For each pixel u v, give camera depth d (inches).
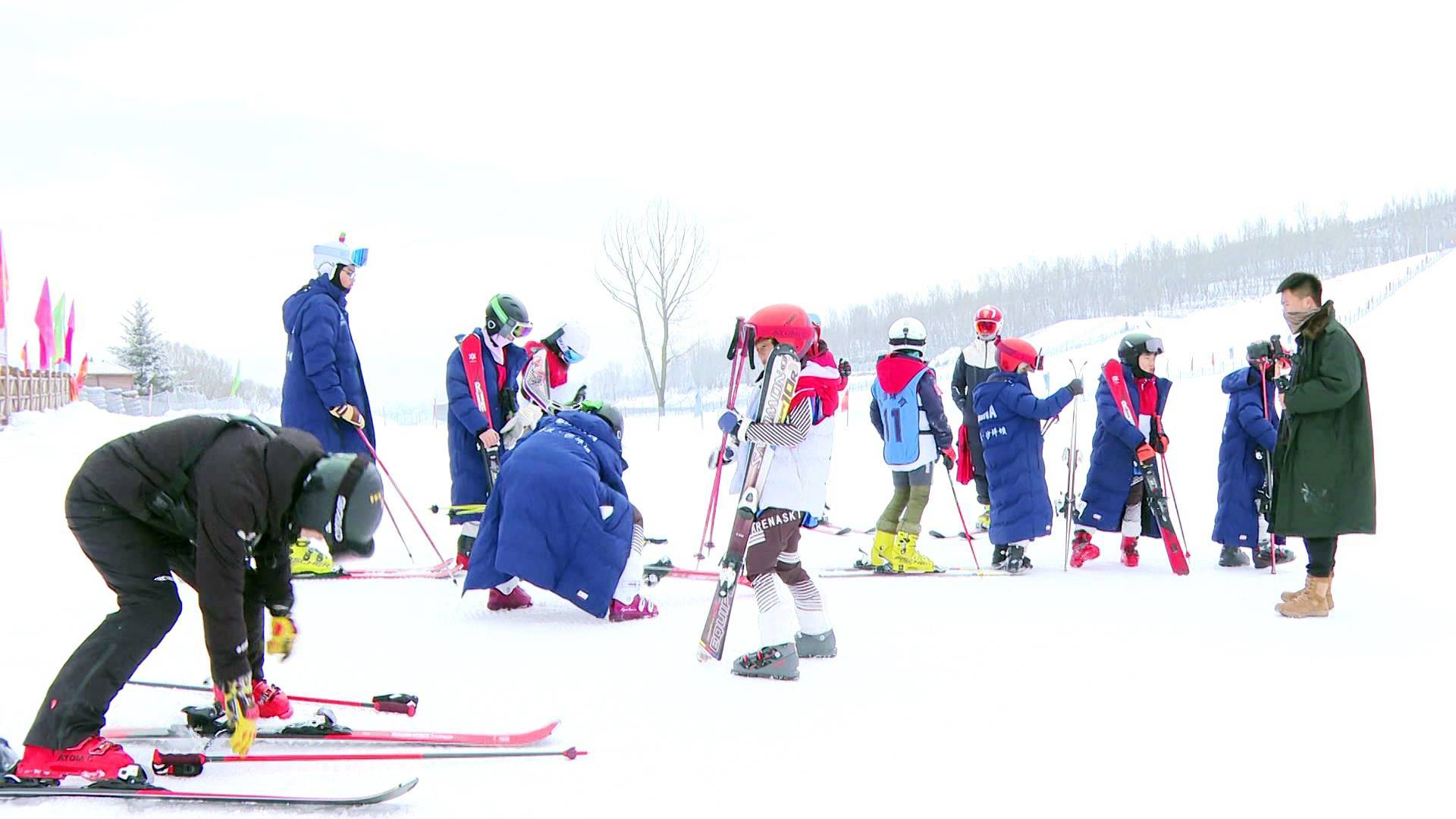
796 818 113.1
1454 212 5113.2
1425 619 205.0
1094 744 136.3
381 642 190.2
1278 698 155.4
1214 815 114.3
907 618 211.0
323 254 258.2
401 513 392.5
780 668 166.2
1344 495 202.7
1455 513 325.4
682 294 1870.1
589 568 205.3
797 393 172.1
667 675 168.9
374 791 118.9
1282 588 240.2
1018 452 267.4
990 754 132.7
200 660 173.2
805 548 311.6
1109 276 4805.6
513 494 208.8
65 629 191.9
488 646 187.5
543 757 131.0
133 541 119.7
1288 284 208.1
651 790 120.6
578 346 257.8
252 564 128.0
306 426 256.7
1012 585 248.5
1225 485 270.5
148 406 1498.5
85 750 117.3
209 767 125.3
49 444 661.9
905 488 271.3
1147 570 271.0
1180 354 2628.0
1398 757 131.0
